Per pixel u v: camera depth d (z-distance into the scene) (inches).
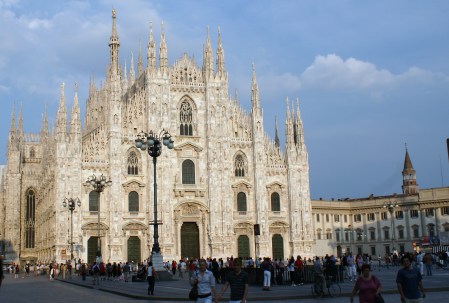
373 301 866.1
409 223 6200.8
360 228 6555.1
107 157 4365.2
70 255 3828.7
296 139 4884.4
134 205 4379.9
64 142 4264.3
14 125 6786.4
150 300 1879.9
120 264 3774.6
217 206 4520.2
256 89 4776.1
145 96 4510.3
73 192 4222.4
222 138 4598.9
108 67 4960.6
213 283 992.9
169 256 4340.6
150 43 4525.1
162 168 4421.8
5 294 2233.0
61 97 4301.2
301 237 4726.9
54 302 1803.6
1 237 6776.6
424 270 3280.0
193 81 4640.8
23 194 6658.5
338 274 2519.7
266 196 4699.8
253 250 4621.1
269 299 1791.3
